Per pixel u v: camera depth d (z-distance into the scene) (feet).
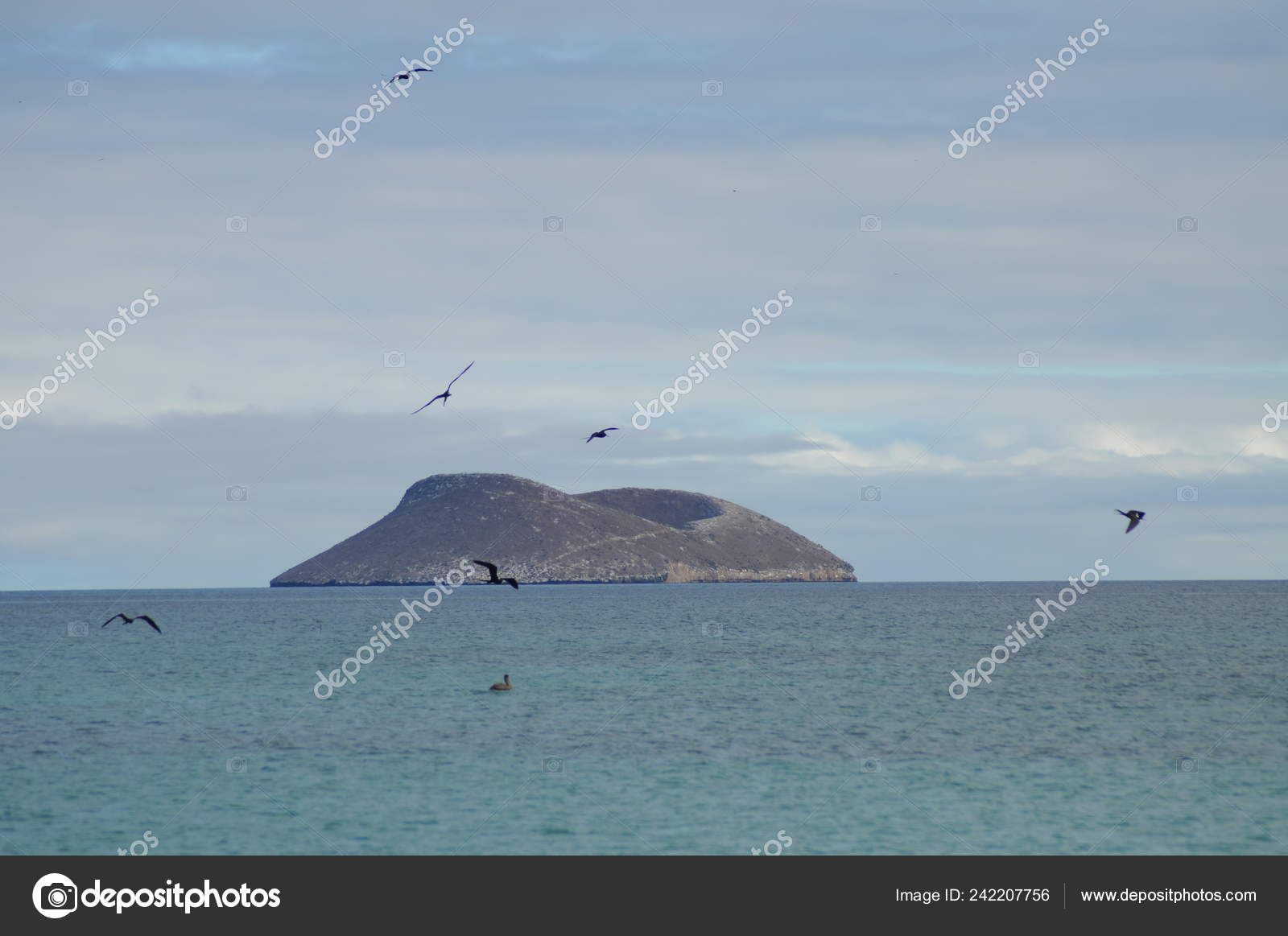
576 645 325.21
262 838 101.40
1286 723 162.81
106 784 120.47
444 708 180.34
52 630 443.73
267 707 183.62
